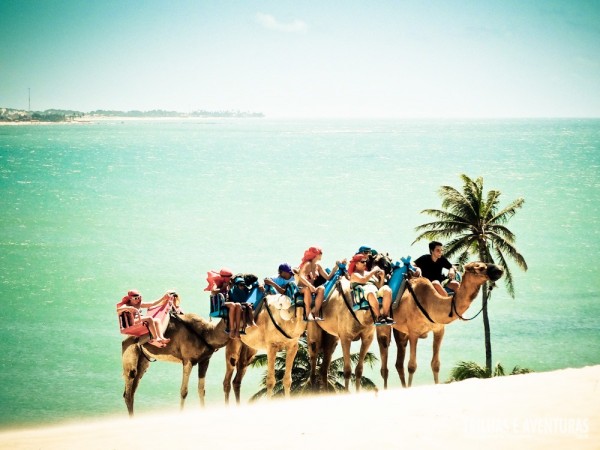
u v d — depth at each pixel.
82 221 127.38
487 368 41.50
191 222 127.12
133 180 196.62
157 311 15.34
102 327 63.88
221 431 10.44
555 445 8.49
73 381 49.34
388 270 15.41
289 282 14.96
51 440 11.14
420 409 10.63
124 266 90.44
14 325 64.38
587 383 11.70
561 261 93.44
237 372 15.84
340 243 105.25
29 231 116.38
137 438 10.49
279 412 11.59
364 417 10.47
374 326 14.88
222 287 15.16
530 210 139.00
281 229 118.25
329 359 15.82
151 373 50.25
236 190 174.75
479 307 72.31
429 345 58.44
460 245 43.03
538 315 68.38
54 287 79.25
